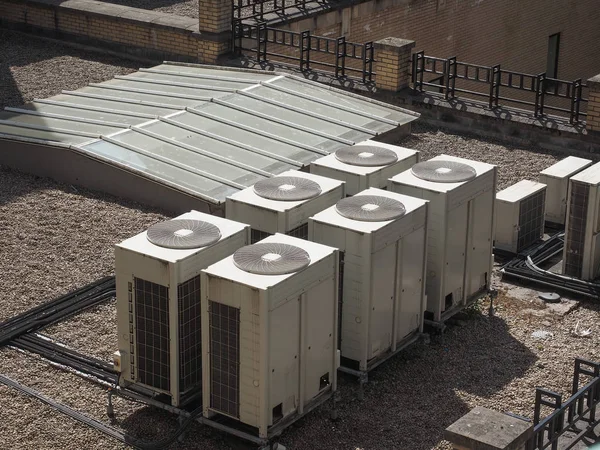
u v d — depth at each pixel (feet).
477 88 97.30
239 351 32.53
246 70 67.82
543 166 57.62
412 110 64.90
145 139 55.72
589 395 34.30
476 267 41.57
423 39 89.61
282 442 34.37
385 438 34.83
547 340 41.24
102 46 77.46
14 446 33.88
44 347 39.68
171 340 33.96
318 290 33.55
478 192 40.32
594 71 113.80
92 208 51.80
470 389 37.78
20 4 80.59
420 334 39.34
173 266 33.06
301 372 33.73
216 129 57.62
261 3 75.97
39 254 46.93
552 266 47.44
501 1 97.30
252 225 38.70
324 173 42.65
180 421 34.60
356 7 81.76
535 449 32.07
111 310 42.50
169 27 73.41
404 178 40.16
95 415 35.76
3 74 72.13
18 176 55.77
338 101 63.26
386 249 36.19
